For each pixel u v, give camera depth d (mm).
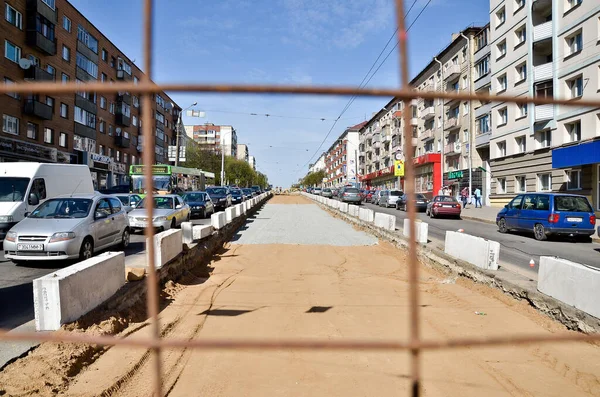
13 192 11602
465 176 35312
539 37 23844
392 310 6156
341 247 13109
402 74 1287
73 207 9625
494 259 7297
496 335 4867
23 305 5852
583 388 3564
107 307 5148
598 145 18297
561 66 22234
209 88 1219
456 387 3611
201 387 3594
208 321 5535
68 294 4422
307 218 23703
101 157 39344
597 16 19656
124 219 11234
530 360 4188
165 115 60500
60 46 32250
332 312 6051
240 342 1299
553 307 5250
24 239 8328
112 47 42438
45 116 29047
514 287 6180
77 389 3340
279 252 12086
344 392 3537
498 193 29547
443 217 24609
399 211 30859
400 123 54562
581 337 1453
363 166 81375
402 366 4094
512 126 27469
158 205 15836
